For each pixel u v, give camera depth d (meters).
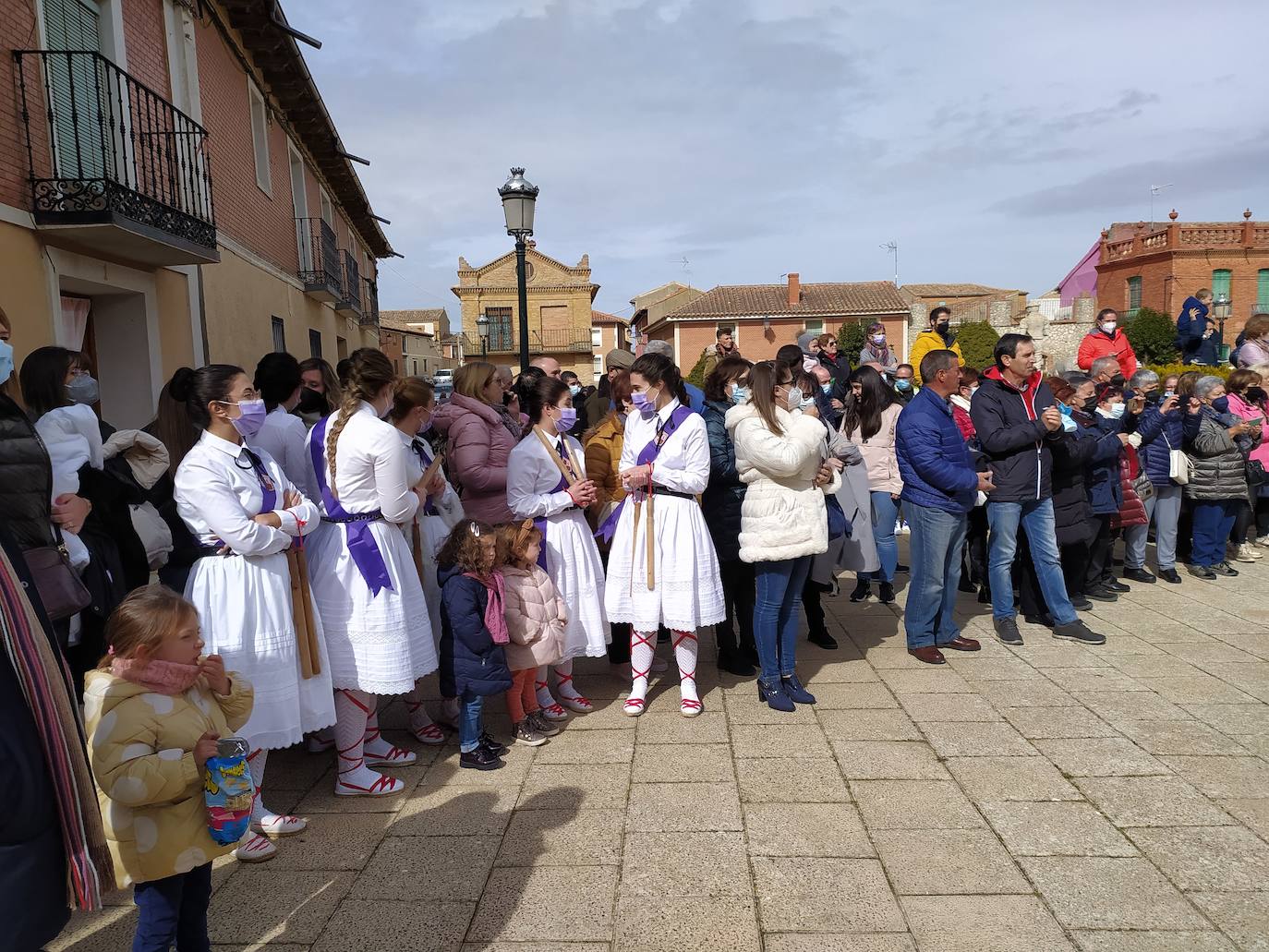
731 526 4.84
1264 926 2.56
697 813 3.34
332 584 3.52
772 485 4.27
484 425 4.75
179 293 8.10
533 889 2.85
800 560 4.43
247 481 3.17
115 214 5.90
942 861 2.95
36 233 5.90
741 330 41.53
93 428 3.35
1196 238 31.59
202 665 2.33
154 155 7.57
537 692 4.33
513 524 4.02
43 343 5.92
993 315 28.75
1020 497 5.27
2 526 2.02
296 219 13.06
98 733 2.12
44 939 1.90
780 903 2.73
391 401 3.94
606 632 4.58
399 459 3.55
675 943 2.54
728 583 5.01
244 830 2.19
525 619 3.98
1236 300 31.58
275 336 11.54
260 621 3.15
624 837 3.17
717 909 2.71
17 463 2.72
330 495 3.56
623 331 61.56
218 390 3.13
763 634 4.39
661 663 5.25
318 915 2.73
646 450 4.32
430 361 58.19
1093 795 3.39
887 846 3.06
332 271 14.81
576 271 48.66
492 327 48.91
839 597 6.86
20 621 1.90
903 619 6.09
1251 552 7.57
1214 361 13.11
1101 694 4.46
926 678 4.80
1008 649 5.27
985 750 3.83
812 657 5.29
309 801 3.56
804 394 5.00
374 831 3.28
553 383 4.34
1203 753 3.75
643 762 3.83
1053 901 2.71
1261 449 7.23
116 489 3.32
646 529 4.29
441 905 2.77
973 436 5.90
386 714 4.64
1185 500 7.31
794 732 4.10
